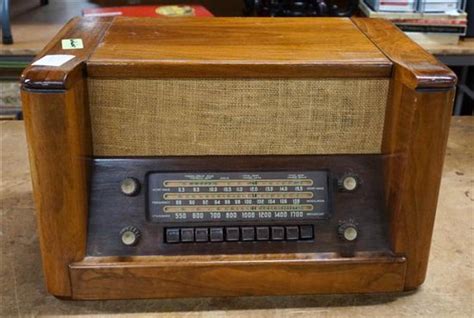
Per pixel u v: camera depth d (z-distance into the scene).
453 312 0.64
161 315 0.63
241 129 0.64
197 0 1.77
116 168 0.64
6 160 0.96
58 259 0.63
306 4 1.44
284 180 0.65
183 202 0.64
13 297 0.66
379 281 0.65
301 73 0.61
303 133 0.64
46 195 0.60
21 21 1.59
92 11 1.36
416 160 0.61
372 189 0.65
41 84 0.56
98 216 0.64
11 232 0.77
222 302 0.65
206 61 0.61
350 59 0.62
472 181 0.91
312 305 0.65
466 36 1.47
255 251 0.64
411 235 0.64
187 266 0.63
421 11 1.40
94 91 0.62
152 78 0.61
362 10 1.46
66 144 0.59
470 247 0.75
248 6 1.48
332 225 0.65
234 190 0.64
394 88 0.62
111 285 0.63
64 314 0.63
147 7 1.44
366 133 0.65
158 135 0.63
